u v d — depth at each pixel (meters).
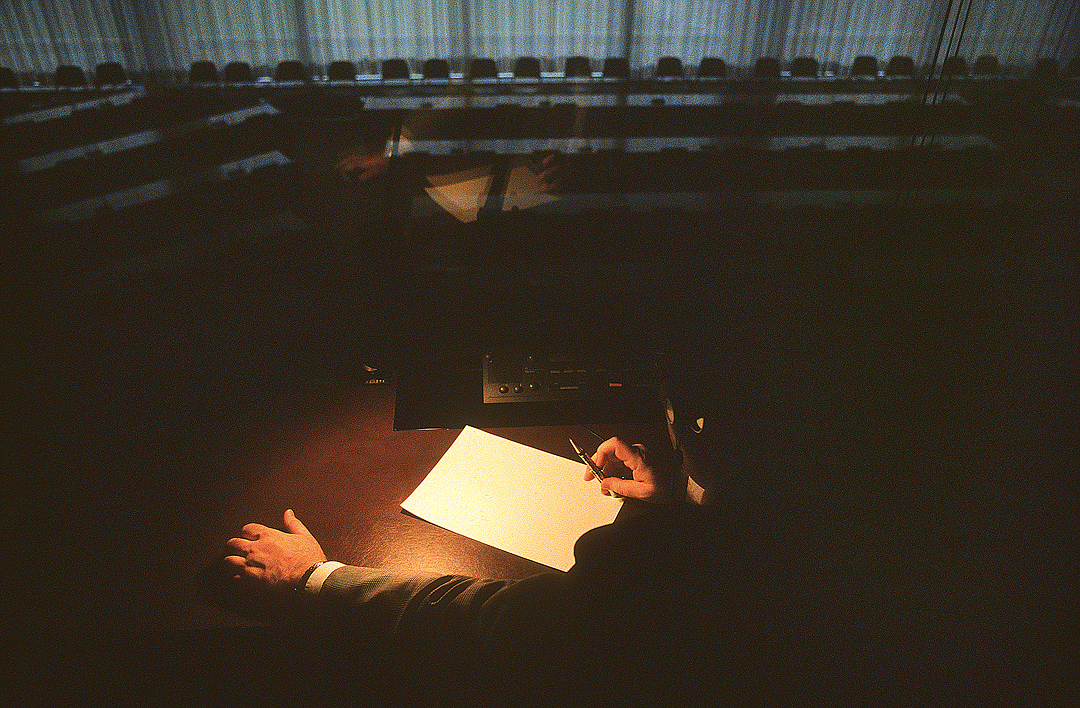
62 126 4.82
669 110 5.42
